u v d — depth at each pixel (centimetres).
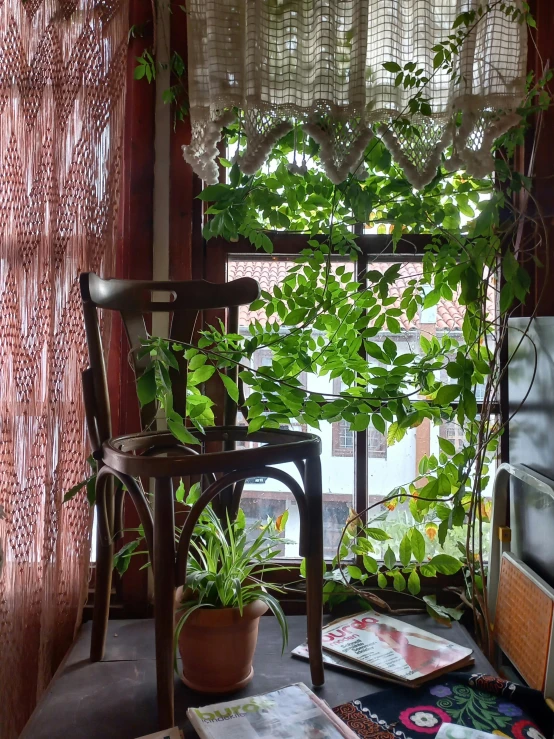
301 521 103
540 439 116
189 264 139
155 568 89
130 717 99
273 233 142
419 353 143
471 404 113
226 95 112
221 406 142
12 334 125
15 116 125
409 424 120
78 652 120
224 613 102
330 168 111
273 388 115
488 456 144
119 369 137
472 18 107
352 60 111
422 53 115
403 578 131
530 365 122
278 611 104
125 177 137
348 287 126
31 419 125
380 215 140
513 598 119
